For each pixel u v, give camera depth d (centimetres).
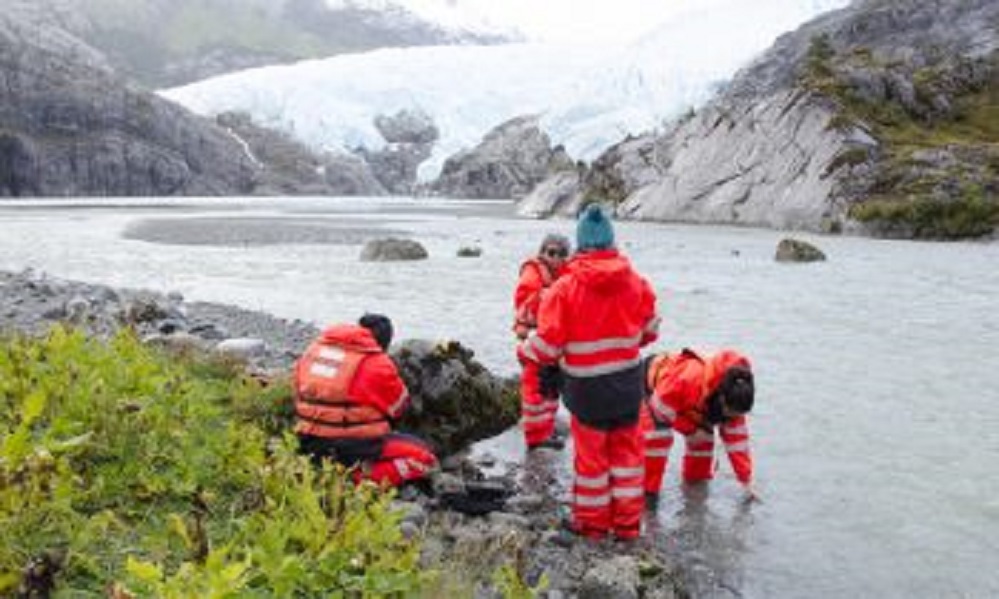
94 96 11694
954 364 1286
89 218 5428
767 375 1212
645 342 707
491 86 17538
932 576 611
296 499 507
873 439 918
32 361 645
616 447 686
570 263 690
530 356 691
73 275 2323
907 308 1841
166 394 635
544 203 6625
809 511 730
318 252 3116
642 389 712
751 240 3781
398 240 2898
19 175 10606
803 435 933
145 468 538
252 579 439
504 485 781
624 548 659
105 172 11431
